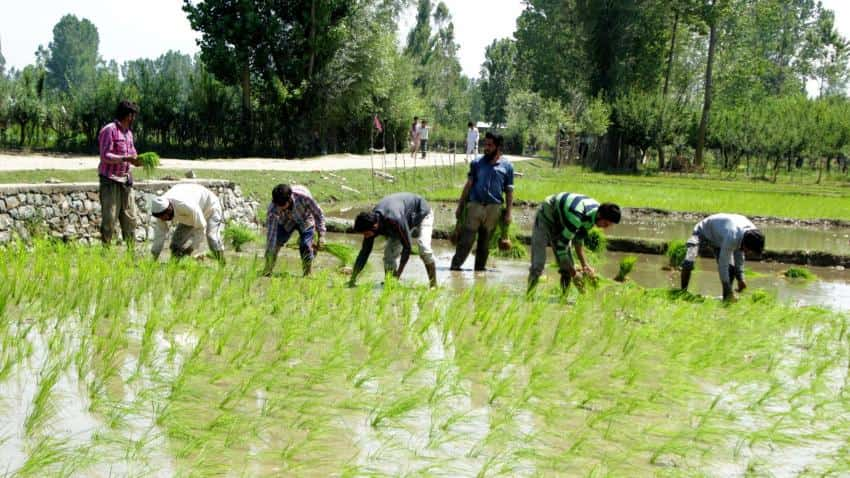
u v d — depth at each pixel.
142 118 30.89
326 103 35.75
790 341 7.01
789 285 11.50
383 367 5.21
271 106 34.34
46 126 30.20
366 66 36.44
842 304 9.95
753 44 71.38
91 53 126.75
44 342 5.20
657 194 26.42
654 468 3.84
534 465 3.77
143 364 4.90
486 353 5.82
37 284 6.64
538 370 5.17
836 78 85.94
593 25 47.72
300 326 6.13
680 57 59.50
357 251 11.49
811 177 51.22
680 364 5.82
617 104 46.41
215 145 33.66
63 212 11.48
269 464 3.56
